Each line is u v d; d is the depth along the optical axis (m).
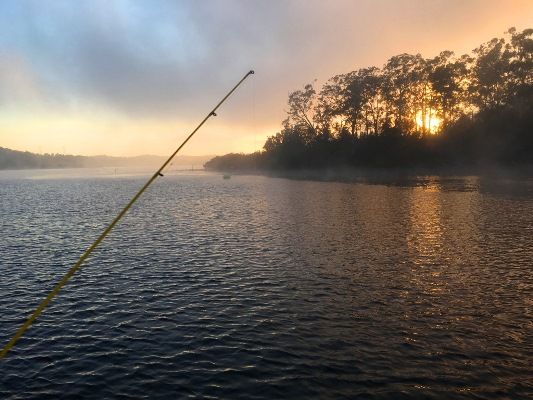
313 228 39.00
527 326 15.72
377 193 73.69
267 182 126.00
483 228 35.69
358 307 18.23
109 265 26.67
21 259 29.12
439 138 116.81
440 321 16.42
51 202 74.69
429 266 24.45
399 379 12.35
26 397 11.89
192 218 49.16
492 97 111.38
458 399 11.30
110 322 17.17
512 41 104.94
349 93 126.44
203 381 12.53
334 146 142.25
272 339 15.25
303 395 11.70
